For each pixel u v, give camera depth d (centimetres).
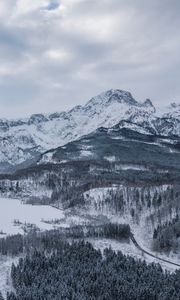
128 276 18388
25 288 16825
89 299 16288
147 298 16850
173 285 17938
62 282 17388
